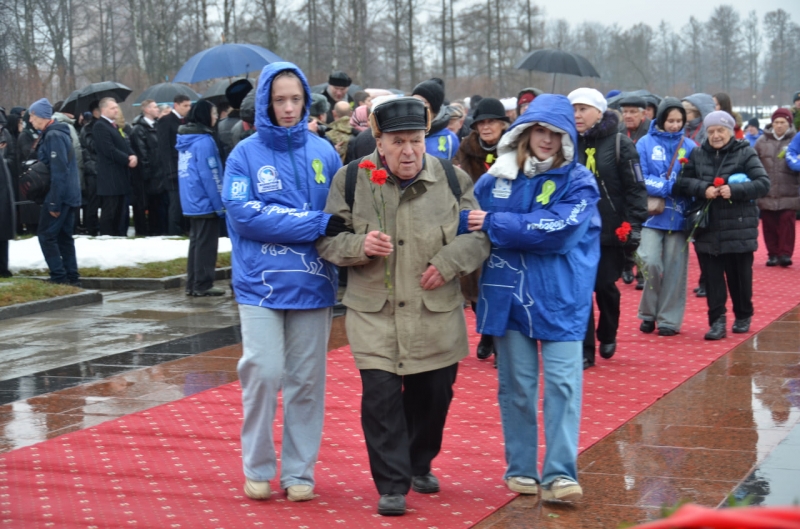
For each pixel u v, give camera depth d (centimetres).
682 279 806
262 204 423
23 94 3288
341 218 420
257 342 421
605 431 534
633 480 450
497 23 4475
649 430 534
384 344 413
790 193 1223
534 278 416
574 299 417
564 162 419
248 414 431
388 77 4738
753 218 777
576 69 1498
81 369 725
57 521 414
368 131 764
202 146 1026
